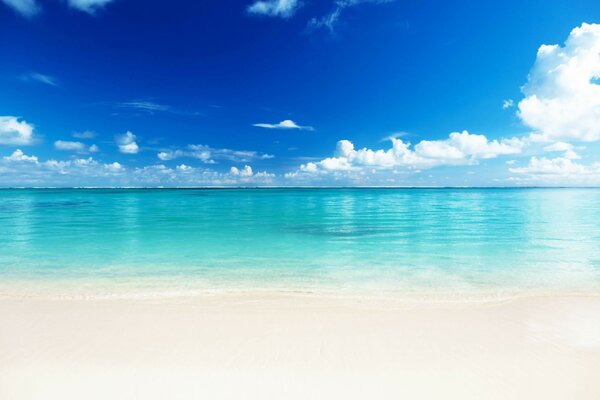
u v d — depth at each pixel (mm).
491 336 5812
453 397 4172
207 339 5629
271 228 22422
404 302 7711
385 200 65250
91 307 7223
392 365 4832
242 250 14633
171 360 4930
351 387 4332
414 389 4309
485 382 4461
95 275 10445
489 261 12422
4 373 4594
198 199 68125
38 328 6059
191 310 7055
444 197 78250
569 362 4953
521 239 17625
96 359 4941
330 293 8500
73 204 50281
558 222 25438
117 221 26500
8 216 30609
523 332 5984
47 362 4859
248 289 8914
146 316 6684
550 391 4289
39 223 24922
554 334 5906
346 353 5172
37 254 13633
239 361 4910
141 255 13508
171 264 11969
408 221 26922
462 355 5133
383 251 14453
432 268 11344
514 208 41500
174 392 4215
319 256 13359
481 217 29891
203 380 4449
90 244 16047
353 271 10961
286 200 64875
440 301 7820
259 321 6445
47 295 8320
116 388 4285
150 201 59344
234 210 38875
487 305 7492
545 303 7598
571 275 10398
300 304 7508
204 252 14156
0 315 6707
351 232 20344
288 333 5895
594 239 17484
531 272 10758
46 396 4148
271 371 4656
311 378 4512
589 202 54438
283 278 10148
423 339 5688
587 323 6410
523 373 4668
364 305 7469
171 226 23344
